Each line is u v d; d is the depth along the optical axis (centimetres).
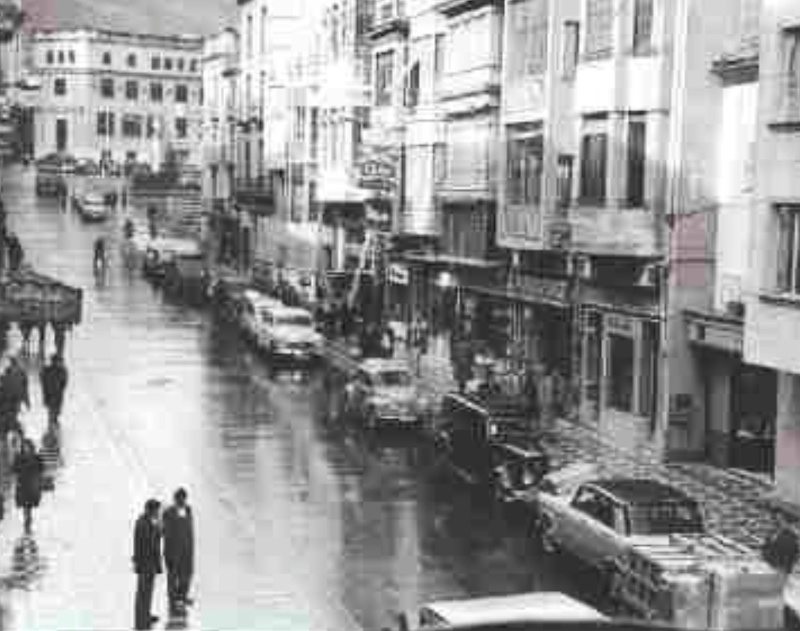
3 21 7200
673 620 2014
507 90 4603
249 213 9288
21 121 14900
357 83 6812
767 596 2016
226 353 5522
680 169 3606
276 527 2795
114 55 16775
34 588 2294
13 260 7112
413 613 2206
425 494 3147
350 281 6712
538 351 4572
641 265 3684
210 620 2156
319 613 2220
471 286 5128
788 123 2997
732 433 3516
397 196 5888
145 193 12781
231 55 10112
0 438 3403
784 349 3009
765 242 3078
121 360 5203
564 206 4250
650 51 3681
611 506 2328
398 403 3947
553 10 4244
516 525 2864
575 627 495
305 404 4397
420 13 5575
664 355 3619
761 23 3133
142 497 3005
